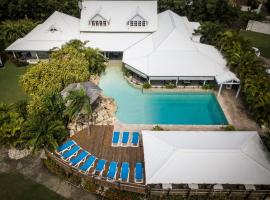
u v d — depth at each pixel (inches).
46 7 2591.0
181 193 1147.9
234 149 1148.5
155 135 1280.8
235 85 1855.3
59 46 2068.2
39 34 2146.9
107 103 1688.0
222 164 1120.8
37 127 1275.8
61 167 1270.9
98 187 1211.2
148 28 2151.8
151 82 1882.4
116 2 2187.5
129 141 1412.4
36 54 2110.0
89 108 1339.8
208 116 1644.9
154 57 1863.9
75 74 1653.5
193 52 1876.2
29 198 1191.6
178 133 1298.0
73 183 1245.7
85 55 1868.8
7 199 1187.3
